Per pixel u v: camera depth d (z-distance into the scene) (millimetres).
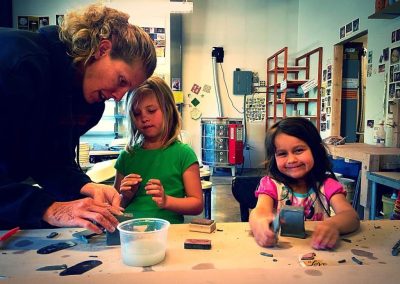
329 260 671
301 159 1165
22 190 765
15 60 702
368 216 2355
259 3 5883
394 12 2951
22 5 4742
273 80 5957
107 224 750
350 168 2705
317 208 1164
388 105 3240
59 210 754
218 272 579
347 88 4457
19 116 767
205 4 5797
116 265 647
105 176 1750
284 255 702
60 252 716
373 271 584
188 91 5895
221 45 5898
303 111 5562
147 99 1278
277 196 1198
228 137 5215
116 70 846
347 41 4238
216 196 4250
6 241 784
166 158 1308
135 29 876
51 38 829
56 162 1010
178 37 5562
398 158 2355
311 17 5324
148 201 1207
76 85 881
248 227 899
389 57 3248
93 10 857
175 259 676
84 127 1086
